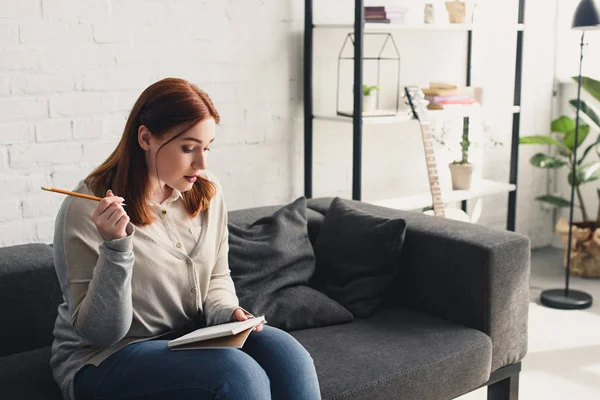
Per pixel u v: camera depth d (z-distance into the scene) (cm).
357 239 252
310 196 353
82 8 283
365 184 379
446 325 235
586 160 435
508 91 426
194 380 163
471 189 381
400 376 204
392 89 378
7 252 225
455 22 361
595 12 338
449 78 400
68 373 178
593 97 424
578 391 276
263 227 255
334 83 358
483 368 228
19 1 268
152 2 300
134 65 299
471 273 234
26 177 279
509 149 434
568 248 367
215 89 322
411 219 260
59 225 174
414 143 393
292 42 342
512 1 416
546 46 436
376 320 240
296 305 234
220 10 318
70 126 287
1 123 271
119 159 180
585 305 359
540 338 324
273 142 344
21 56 272
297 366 176
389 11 333
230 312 186
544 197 425
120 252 161
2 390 187
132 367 169
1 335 214
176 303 186
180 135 174
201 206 193
